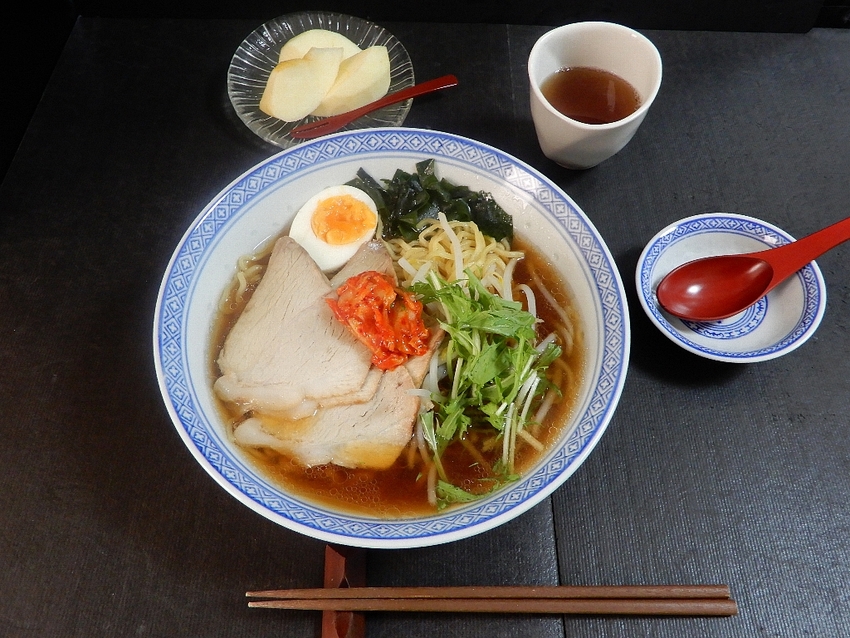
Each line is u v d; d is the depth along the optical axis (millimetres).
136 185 438
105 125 459
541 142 423
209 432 315
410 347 353
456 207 402
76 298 400
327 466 348
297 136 442
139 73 479
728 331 389
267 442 344
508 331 346
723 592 307
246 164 446
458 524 288
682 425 367
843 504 350
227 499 347
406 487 341
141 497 346
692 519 345
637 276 381
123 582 327
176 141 453
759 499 350
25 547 333
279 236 400
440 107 467
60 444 358
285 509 293
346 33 487
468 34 501
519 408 356
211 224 357
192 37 496
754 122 467
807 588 331
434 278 373
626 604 305
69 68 480
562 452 306
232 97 455
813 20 502
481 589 307
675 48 500
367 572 331
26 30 460
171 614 322
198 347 350
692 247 411
